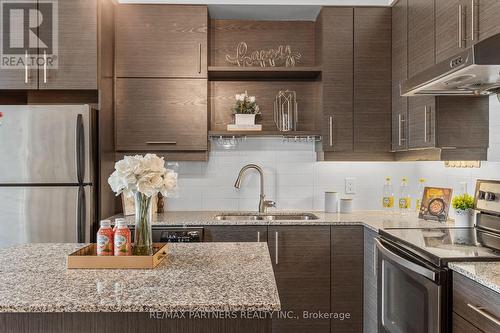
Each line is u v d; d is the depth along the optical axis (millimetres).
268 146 3258
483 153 2281
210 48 3260
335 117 2951
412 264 1665
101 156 2697
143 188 1437
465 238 1914
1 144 2516
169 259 1577
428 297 1565
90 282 1275
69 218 2518
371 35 2961
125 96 2936
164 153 2959
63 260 1569
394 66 2896
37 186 2521
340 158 3004
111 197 2885
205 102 2957
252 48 3266
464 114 2271
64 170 2527
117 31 2945
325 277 2682
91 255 1522
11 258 1604
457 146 2266
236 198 3248
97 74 2701
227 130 3053
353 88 2955
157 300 1109
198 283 1265
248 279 1310
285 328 2689
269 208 3258
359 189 3266
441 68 1719
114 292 1177
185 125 2949
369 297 2535
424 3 2383
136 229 1503
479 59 1469
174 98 2947
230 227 2666
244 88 3252
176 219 2762
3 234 2514
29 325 1217
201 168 3242
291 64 3234
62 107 2541
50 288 1214
